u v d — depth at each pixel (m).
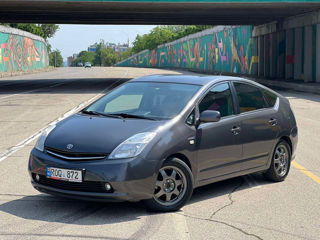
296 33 35.53
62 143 4.99
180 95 5.69
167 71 67.00
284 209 5.37
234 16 35.19
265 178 6.70
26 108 16.33
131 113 5.56
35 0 25.86
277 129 6.53
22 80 40.59
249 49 46.16
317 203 5.63
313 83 31.33
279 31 37.97
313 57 33.06
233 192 6.05
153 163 4.84
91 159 4.79
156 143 4.91
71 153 4.85
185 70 73.19
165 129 5.08
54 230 4.51
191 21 39.38
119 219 4.86
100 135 5.00
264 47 42.09
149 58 116.00
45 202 5.43
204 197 5.79
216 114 5.30
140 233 4.47
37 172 5.05
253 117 6.16
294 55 36.38
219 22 40.41
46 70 76.25
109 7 28.92
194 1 26.81
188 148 5.19
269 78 38.81
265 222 4.90
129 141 4.85
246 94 6.32
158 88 5.96
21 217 4.89
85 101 18.97
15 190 5.97
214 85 5.93
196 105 5.53
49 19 37.59
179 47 83.69
